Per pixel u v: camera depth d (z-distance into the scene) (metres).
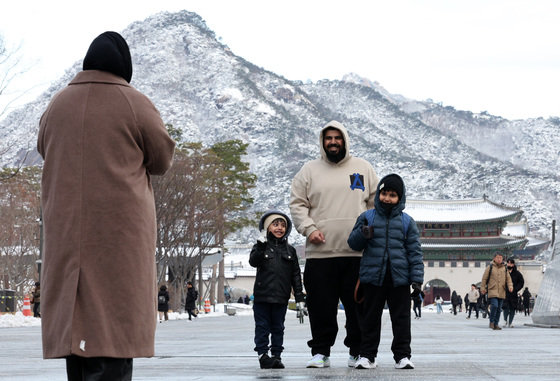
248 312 66.75
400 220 8.50
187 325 29.70
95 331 4.32
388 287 8.51
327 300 8.84
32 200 56.91
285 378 7.30
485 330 22.30
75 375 4.55
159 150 4.70
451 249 120.38
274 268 9.20
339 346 13.30
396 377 7.30
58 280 4.43
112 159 4.54
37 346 14.52
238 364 9.32
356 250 8.59
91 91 4.64
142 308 4.48
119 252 4.46
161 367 8.81
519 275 25.11
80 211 4.45
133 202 4.54
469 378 7.16
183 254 50.03
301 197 9.12
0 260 56.66
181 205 46.22
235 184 67.75
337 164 9.12
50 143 4.61
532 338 16.39
